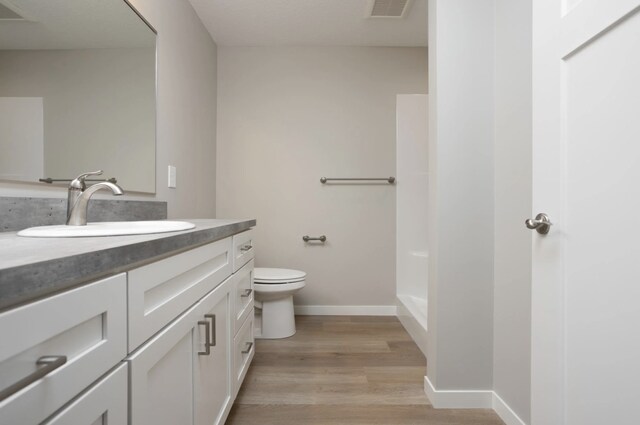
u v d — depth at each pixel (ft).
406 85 9.62
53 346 1.50
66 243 2.17
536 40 3.02
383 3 7.56
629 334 2.10
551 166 2.81
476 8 5.17
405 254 9.62
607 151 2.27
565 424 2.65
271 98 9.59
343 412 5.10
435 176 5.25
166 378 2.63
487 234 5.20
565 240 2.66
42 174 3.64
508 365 4.82
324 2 7.52
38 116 3.60
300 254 9.65
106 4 4.59
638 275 2.05
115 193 3.41
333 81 9.59
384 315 9.64
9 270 1.23
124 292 2.02
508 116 4.81
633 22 2.08
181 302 2.86
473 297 5.21
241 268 5.15
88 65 4.29
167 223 4.00
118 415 1.95
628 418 2.10
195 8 7.65
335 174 9.61
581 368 2.48
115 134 4.75
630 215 2.10
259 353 7.15
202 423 3.41
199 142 8.07
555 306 2.75
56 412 1.51
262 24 8.41
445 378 5.24
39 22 3.61
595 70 2.37
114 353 1.91
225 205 9.55
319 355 7.07
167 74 6.24
